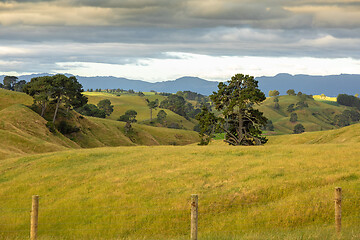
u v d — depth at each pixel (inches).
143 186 1027.9
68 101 4633.4
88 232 791.1
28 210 960.9
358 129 2539.4
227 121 2751.0
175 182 1035.9
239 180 997.8
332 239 520.4
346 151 1251.2
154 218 818.2
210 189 951.0
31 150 2851.9
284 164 1117.7
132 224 804.0
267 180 959.0
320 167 1045.2
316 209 752.3
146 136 6215.6
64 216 880.3
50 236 773.3
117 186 1063.0
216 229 741.9
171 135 7101.4
